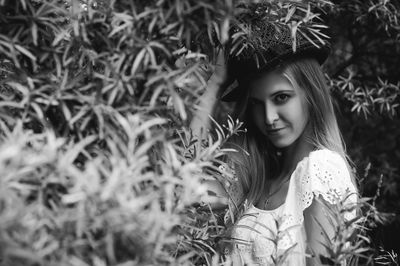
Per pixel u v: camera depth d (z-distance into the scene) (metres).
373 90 2.06
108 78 0.93
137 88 0.97
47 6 0.94
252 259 1.49
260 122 1.52
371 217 1.92
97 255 0.81
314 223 1.38
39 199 0.79
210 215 1.24
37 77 0.95
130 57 0.92
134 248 0.80
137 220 0.76
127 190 0.78
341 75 2.29
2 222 0.70
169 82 0.92
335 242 1.06
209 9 0.91
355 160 2.21
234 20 1.00
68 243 0.78
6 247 0.70
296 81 1.48
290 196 1.46
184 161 1.02
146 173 0.87
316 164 1.43
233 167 1.59
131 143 0.84
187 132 1.07
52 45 0.94
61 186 0.84
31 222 0.74
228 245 1.43
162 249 0.95
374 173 2.34
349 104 2.30
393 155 2.38
